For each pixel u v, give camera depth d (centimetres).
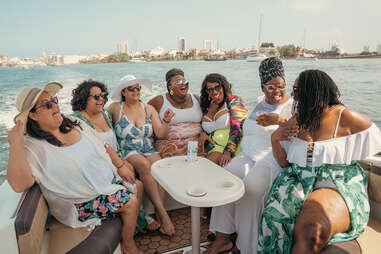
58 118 181
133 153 279
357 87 2102
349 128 177
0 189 186
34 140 176
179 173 214
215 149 296
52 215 204
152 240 252
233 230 229
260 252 201
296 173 195
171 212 303
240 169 243
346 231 172
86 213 191
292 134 192
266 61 242
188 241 250
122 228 209
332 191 177
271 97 246
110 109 298
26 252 144
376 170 207
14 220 140
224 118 302
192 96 343
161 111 325
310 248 157
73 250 167
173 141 312
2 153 714
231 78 2792
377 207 207
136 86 285
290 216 182
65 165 181
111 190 199
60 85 186
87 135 206
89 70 4097
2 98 1570
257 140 249
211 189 183
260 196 221
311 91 181
